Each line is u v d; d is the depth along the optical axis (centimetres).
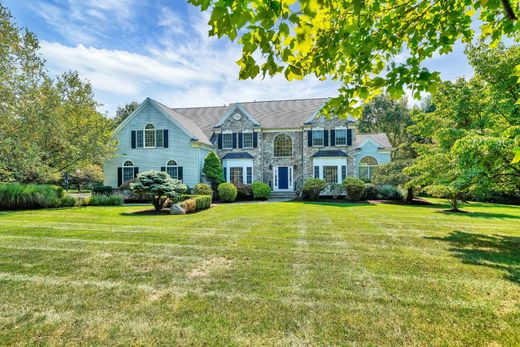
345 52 284
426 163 945
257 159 2303
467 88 963
